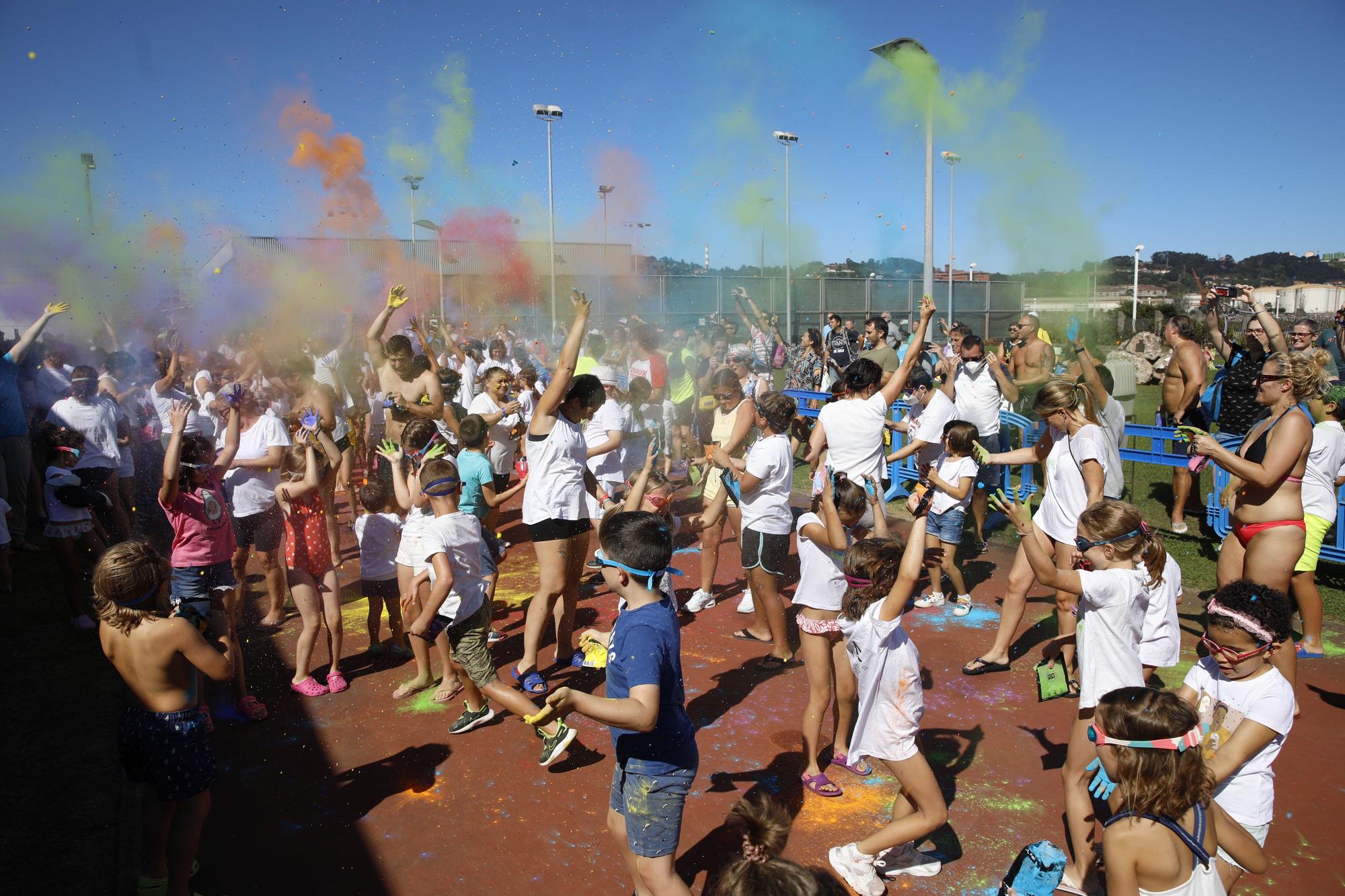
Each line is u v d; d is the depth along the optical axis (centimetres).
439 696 520
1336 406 528
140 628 311
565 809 404
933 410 758
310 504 520
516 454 1019
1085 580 324
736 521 645
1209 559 742
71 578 620
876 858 355
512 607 684
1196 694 297
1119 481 500
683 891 281
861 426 571
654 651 270
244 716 496
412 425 523
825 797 408
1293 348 737
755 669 559
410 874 357
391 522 568
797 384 1457
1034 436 937
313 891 347
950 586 709
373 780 430
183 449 464
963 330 1102
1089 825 329
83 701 512
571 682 538
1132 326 2145
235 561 604
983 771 429
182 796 321
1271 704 274
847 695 426
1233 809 280
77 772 434
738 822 197
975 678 535
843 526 410
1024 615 641
